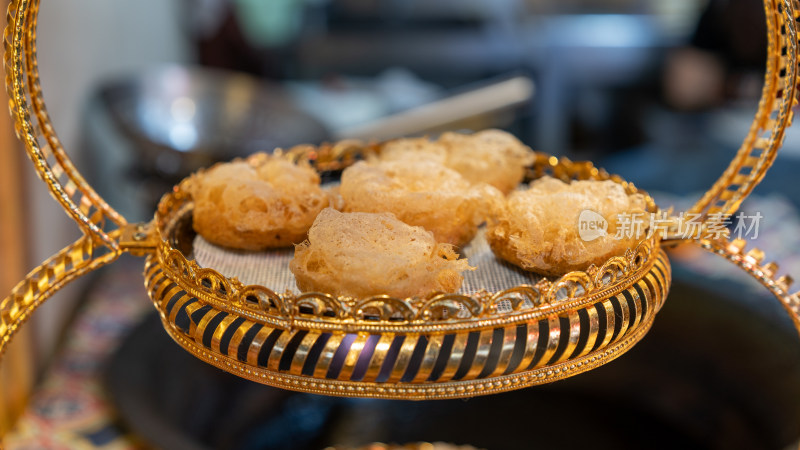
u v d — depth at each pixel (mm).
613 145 1780
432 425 991
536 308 453
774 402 832
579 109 1799
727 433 878
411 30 1894
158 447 762
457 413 999
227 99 1326
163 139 1180
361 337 445
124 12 1592
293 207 521
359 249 460
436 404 1000
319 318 448
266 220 518
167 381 884
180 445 765
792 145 1408
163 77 1350
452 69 1869
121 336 1050
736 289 974
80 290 1209
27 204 947
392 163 563
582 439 967
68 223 1171
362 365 439
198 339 462
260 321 453
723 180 548
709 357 928
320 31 1917
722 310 933
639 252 482
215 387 932
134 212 1484
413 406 1000
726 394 899
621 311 466
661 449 934
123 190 1496
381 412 998
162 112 1256
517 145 606
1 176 849
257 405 962
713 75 1634
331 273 461
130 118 1224
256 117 1296
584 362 457
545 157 609
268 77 1849
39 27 1051
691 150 1529
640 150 1615
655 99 1768
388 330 443
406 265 458
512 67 1812
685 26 1791
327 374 446
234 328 457
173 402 864
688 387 942
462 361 441
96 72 1386
